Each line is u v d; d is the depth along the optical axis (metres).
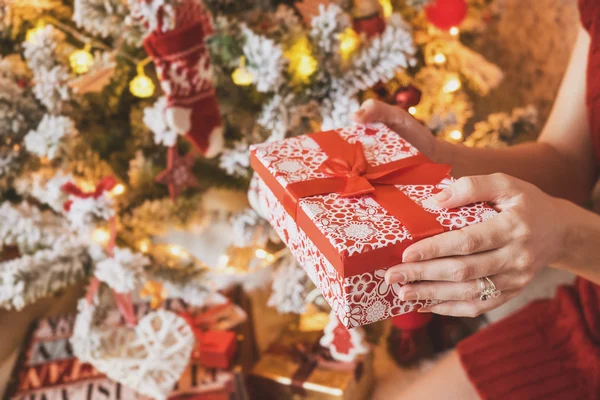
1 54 0.95
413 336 1.21
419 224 0.63
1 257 1.15
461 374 0.87
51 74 0.89
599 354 0.82
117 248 0.98
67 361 1.06
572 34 1.41
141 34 0.90
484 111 1.06
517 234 0.62
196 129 0.91
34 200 1.08
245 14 0.95
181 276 1.02
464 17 0.99
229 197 1.15
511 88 1.32
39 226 0.99
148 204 1.04
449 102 0.96
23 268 0.99
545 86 1.39
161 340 0.99
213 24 0.91
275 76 0.88
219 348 1.03
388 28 0.90
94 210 0.95
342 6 0.94
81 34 0.95
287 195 0.69
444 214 0.64
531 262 0.63
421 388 0.87
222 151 0.98
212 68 0.95
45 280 0.99
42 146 0.92
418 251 0.60
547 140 0.90
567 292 0.90
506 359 0.87
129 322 1.04
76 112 0.98
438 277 0.61
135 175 1.04
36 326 1.15
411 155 0.73
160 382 0.97
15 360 1.11
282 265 1.04
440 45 0.99
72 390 1.01
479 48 1.30
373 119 0.79
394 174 0.69
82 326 1.00
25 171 1.00
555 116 0.90
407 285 0.62
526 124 1.04
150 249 1.04
